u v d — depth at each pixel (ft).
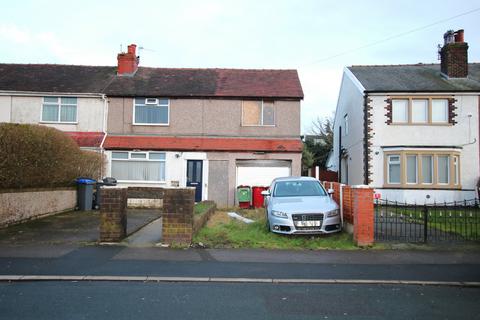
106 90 70.54
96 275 23.93
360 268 26.32
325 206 36.45
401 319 17.52
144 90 70.54
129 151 67.72
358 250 31.55
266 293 21.22
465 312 18.51
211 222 44.27
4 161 38.01
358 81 75.15
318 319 17.42
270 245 32.53
